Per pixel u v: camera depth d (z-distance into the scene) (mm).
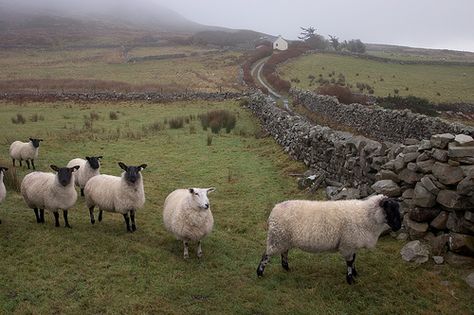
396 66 64625
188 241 8367
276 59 68312
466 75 56375
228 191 12969
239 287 6852
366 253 8023
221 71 66562
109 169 15492
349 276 6973
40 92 38406
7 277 6910
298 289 6844
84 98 35750
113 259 7711
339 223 6719
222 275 7309
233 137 22234
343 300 6523
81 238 8617
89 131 22625
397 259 7684
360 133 22875
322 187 12508
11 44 94438
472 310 6180
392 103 33406
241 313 6156
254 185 13523
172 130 23859
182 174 15062
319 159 14000
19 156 15234
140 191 9273
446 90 45219
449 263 7293
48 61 74812
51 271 7156
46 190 8977
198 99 37719
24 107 31203
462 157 7453
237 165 16297
